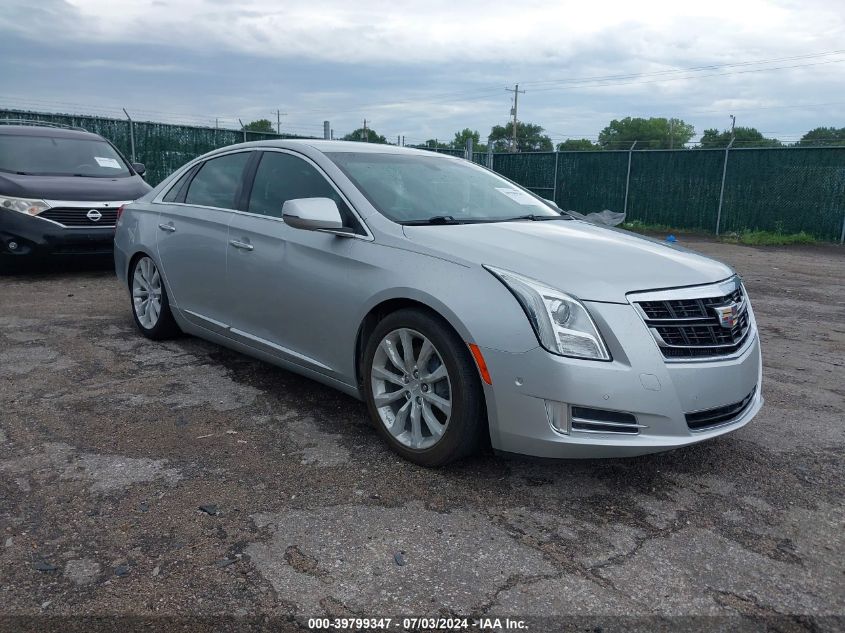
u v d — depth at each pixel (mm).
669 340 3043
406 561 2596
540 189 22531
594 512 3000
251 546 2660
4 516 2824
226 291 4531
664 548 2736
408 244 3455
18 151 8844
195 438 3650
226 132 17641
